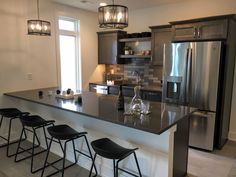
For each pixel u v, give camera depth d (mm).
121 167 2426
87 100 2963
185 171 2654
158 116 2176
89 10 4996
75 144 2934
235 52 3705
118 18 2248
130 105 2420
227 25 3229
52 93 3545
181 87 3572
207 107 3359
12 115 3176
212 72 3252
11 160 3066
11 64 3701
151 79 4910
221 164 2988
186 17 4254
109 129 2457
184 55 3473
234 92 3807
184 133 2475
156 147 2111
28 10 3850
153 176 2172
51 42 4320
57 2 4301
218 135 3479
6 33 3582
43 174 2680
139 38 4668
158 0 4125
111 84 4973
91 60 5332
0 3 3457
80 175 2664
